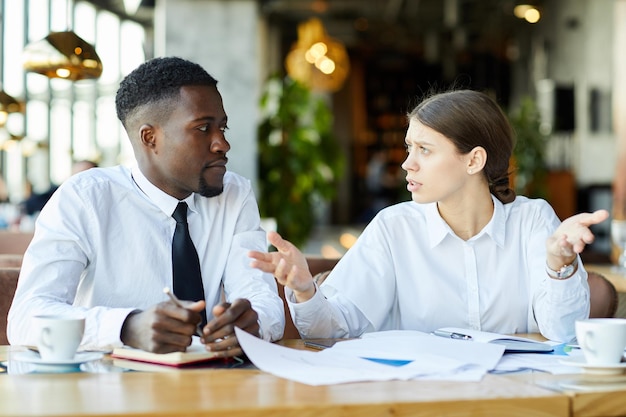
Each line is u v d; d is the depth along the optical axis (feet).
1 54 35.70
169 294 5.01
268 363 4.67
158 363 4.91
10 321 5.90
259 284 6.68
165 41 26.73
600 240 32.73
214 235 6.86
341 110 70.59
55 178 42.52
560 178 39.22
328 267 8.74
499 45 61.41
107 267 6.42
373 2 53.26
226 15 26.96
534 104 38.86
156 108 6.35
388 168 70.28
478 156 6.64
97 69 11.41
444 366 4.63
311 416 3.67
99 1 41.93
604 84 37.06
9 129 25.21
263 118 30.63
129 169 6.82
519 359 5.06
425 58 66.39
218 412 3.58
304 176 29.66
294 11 54.44
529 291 6.90
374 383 4.26
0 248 15.29
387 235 7.11
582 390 4.06
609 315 7.64
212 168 6.46
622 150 27.58
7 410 3.57
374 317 6.96
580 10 41.14
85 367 4.78
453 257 6.97
